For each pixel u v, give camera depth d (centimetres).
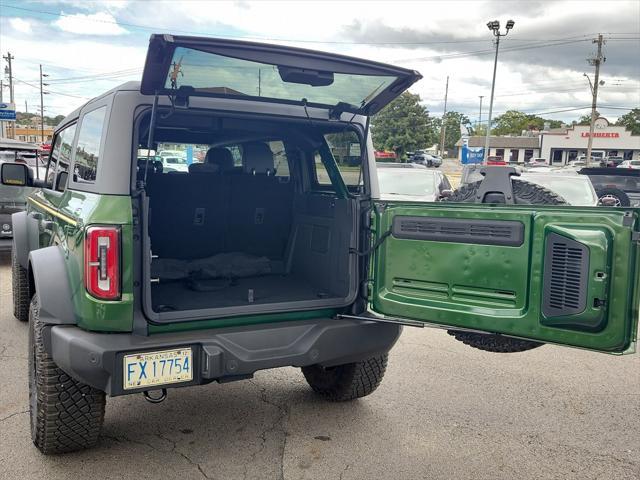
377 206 369
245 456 366
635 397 481
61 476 336
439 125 8781
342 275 391
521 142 8150
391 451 378
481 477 350
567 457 377
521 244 305
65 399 332
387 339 376
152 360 307
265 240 462
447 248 334
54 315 320
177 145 440
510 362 564
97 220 304
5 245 935
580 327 287
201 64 307
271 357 334
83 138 383
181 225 432
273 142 462
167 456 363
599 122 7562
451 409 448
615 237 276
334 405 448
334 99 375
